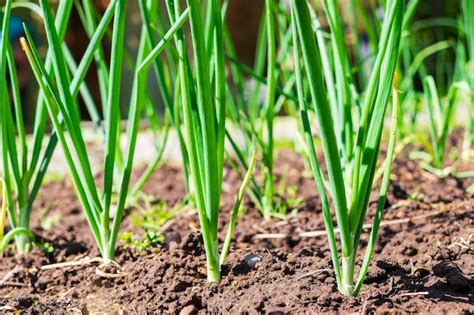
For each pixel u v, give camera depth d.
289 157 1.75
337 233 1.32
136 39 2.73
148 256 1.23
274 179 1.61
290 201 1.45
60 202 1.58
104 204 1.20
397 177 1.54
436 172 1.55
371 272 1.11
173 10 1.09
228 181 1.62
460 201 1.40
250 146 1.50
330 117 1.00
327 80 1.26
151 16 1.22
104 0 2.37
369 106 1.03
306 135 1.04
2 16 1.32
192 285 1.13
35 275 1.24
